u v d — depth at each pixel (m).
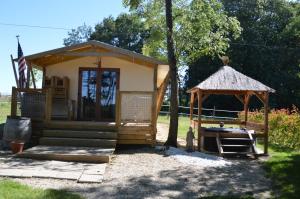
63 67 17.56
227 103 47.50
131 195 8.88
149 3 21.17
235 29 23.83
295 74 47.00
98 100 17.44
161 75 19.78
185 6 22.59
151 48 23.44
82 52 15.46
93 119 17.38
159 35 20.92
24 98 14.94
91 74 17.55
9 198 7.70
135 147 14.76
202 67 47.19
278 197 9.09
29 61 15.90
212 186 9.93
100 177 10.14
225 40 23.97
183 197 8.91
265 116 14.84
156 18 21.38
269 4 50.59
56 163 11.71
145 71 17.42
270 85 46.81
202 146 14.83
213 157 13.46
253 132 15.03
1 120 23.66
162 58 24.30
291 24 47.88
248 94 17.52
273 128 19.86
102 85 17.52
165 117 34.06
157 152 13.87
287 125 18.62
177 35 22.73
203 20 22.50
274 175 11.14
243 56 46.25
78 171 10.74
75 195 8.46
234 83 14.88
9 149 13.74
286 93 46.72
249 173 11.41
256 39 47.19
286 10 50.78
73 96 17.50
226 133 14.68
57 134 14.24
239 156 14.09
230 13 48.75
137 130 14.55
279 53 47.56
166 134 20.06
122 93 14.59
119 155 13.25
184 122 28.16
